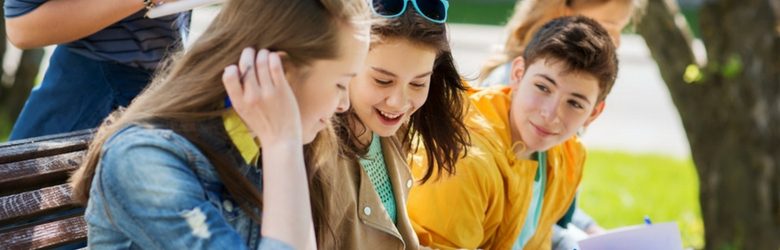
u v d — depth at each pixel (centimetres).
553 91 250
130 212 155
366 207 211
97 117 262
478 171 241
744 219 456
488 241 258
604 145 855
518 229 260
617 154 806
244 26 158
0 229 199
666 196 679
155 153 155
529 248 277
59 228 206
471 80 256
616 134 898
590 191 675
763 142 447
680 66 455
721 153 455
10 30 246
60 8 239
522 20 319
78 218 212
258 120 158
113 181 155
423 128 228
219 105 162
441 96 225
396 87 204
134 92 264
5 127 589
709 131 456
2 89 597
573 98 250
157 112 159
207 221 154
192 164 158
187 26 257
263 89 156
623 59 1220
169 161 155
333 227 201
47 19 239
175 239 153
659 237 256
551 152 274
